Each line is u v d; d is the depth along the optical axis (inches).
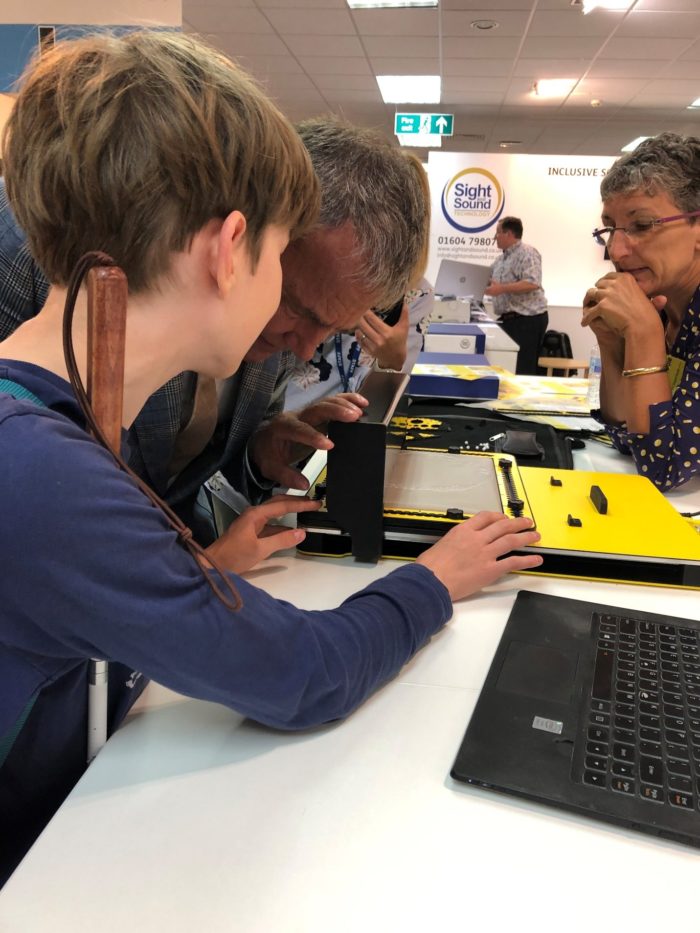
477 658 25.4
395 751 20.6
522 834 17.6
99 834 17.6
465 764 19.3
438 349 95.9
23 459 16.1
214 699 19.4
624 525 33.7
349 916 15.4
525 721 21.0
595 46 202.5
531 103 270.4
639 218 48.6
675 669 23.8
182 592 18.1
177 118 17.1
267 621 20.0
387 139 30.8
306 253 28.3
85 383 18.8
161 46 18.5
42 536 16.0
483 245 246.5
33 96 18.4
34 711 20.0
